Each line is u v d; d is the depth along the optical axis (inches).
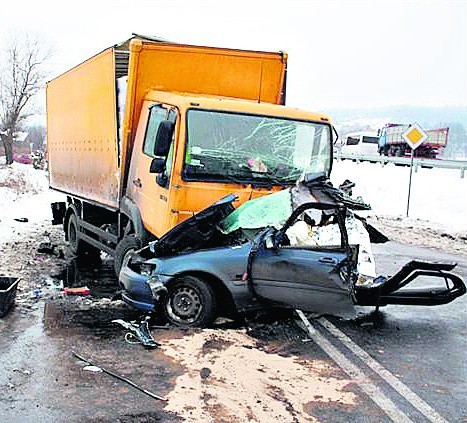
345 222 288.5
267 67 383.6
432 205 928.9
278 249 279.9
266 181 319.9
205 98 320.5
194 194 307.3
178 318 290.8
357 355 266.1
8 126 2326.5
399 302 302.7
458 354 274.8
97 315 313.6
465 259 550.0
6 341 265.6
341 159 1669.5
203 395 213.3
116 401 206.2
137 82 358.9
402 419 203.2
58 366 236.5
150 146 340.8
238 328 292.4
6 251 498.0
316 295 278.1
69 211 528.4
